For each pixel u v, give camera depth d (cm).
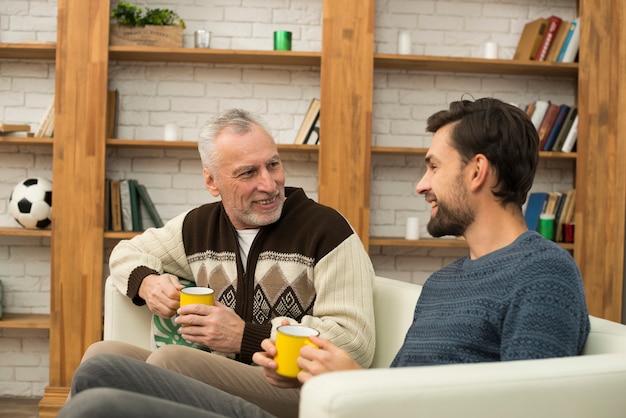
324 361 122
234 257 200
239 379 169
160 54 342
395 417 98
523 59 355
